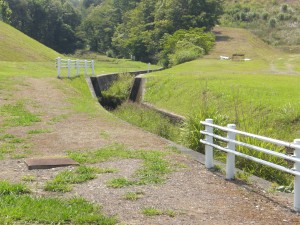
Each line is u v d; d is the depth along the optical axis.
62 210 6.81
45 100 21.16
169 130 16.89
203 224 6.60
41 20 118.44
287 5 115.94
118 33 109.69
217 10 92.38
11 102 19.67
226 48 77.50
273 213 7.22
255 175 10.16
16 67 37.53
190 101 22.00
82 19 132.62
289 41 98.62
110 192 8.05
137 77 31.03
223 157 11.64
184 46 66.44
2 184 7.93
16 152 11.16
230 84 23.59
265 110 16.69
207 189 8.48
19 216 6.48
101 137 13.33
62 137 13.16
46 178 8.90
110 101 28.55
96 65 63.44
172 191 8.27
